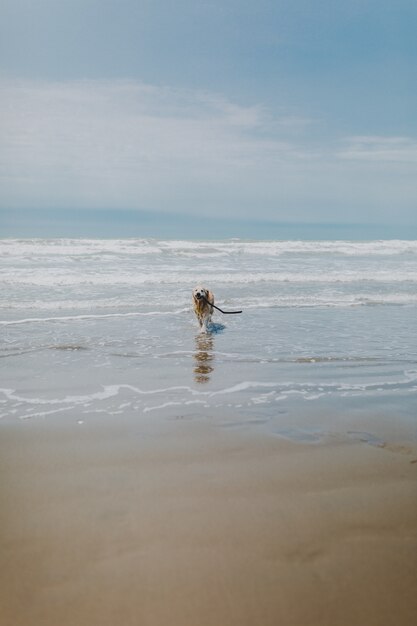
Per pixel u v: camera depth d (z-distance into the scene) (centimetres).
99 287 1432
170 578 275
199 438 480
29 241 2353
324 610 254
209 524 329
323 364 765
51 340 880
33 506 348
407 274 1797
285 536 316
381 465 423
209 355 808
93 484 383
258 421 529
